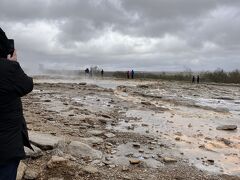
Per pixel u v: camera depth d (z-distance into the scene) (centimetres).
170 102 2170
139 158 903
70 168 734
